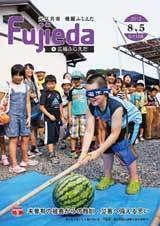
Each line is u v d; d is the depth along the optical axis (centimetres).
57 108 693
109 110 436
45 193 447
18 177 534
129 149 461
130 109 484
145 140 1005
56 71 1459
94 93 429
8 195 448
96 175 571
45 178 527
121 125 439
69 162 679
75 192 378
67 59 1720
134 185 455
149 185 512
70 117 740
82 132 713
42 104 682
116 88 750
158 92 1200
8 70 1134
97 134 703
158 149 828
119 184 493
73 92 727
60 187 382
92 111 450
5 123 583
